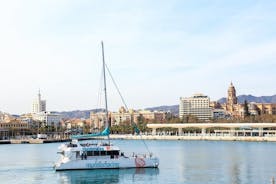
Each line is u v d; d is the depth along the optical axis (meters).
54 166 104.69
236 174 96.50
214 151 177.62
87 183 83.75
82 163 97.25
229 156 148.38
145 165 100.31
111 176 91.19
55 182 85.56
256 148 196.50
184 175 94.38
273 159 134.25
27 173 98.12
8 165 120.50
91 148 98.00
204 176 93.06
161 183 83.62
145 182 84.75
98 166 97.69
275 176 92.62
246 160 131.75
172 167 110.94
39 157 153.88
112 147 99.31
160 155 156.75
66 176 91.56
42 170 103.31
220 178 90.06
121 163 98.69
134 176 91.31
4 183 84.81
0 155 164.88
